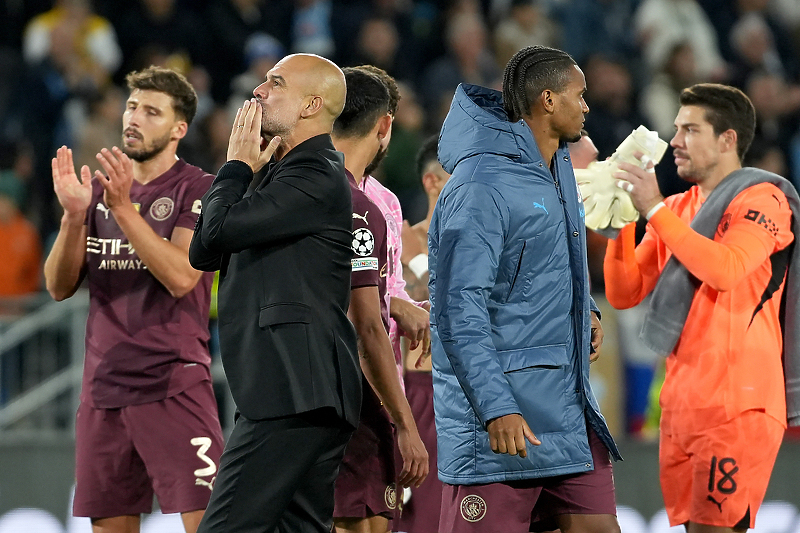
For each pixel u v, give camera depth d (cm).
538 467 1255
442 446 1291
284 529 1217
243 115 1217
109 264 1616
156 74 1656
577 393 1288
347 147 1388
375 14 3712
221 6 3578
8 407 2339
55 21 3450
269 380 1172
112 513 1598
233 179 1188
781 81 3847
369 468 1374
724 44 4088
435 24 3788
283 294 1179
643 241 1622
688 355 1504
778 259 1498
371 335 1327
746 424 1460
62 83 3266
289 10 3691
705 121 1538
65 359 2373
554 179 1312
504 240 1248
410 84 3681
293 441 1178
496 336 1257
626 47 3903
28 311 2373
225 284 1214
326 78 1232
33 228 2798
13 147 2922
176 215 1631
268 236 1166
